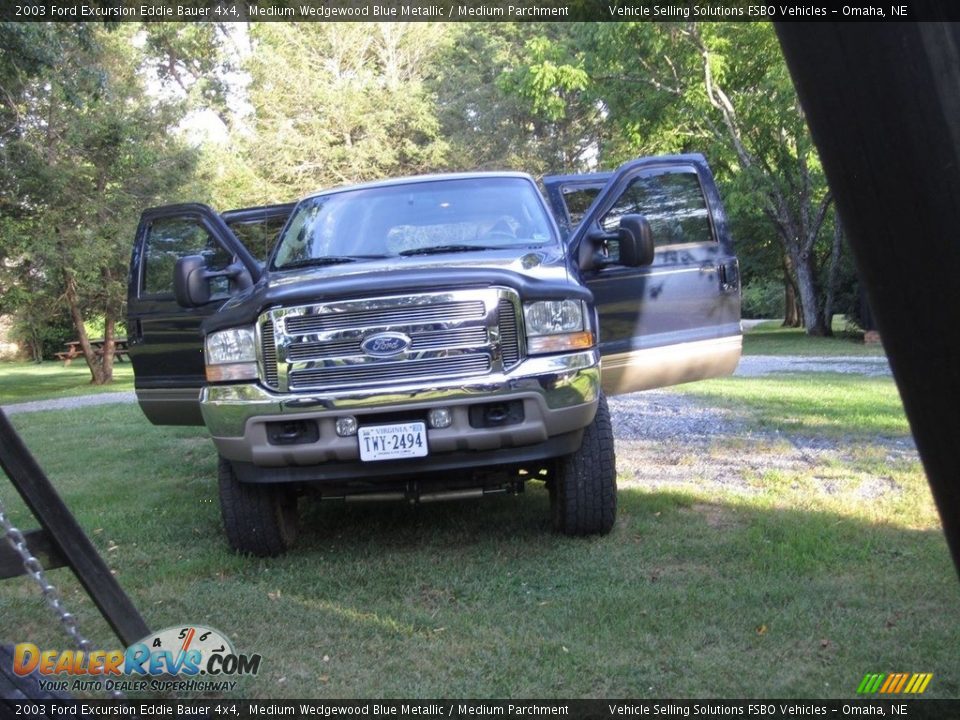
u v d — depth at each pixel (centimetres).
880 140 137
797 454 723
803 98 145
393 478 493
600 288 611
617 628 367
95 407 1555
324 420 455
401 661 347
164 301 657
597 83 2781
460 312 459
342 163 3750
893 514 520
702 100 2650
